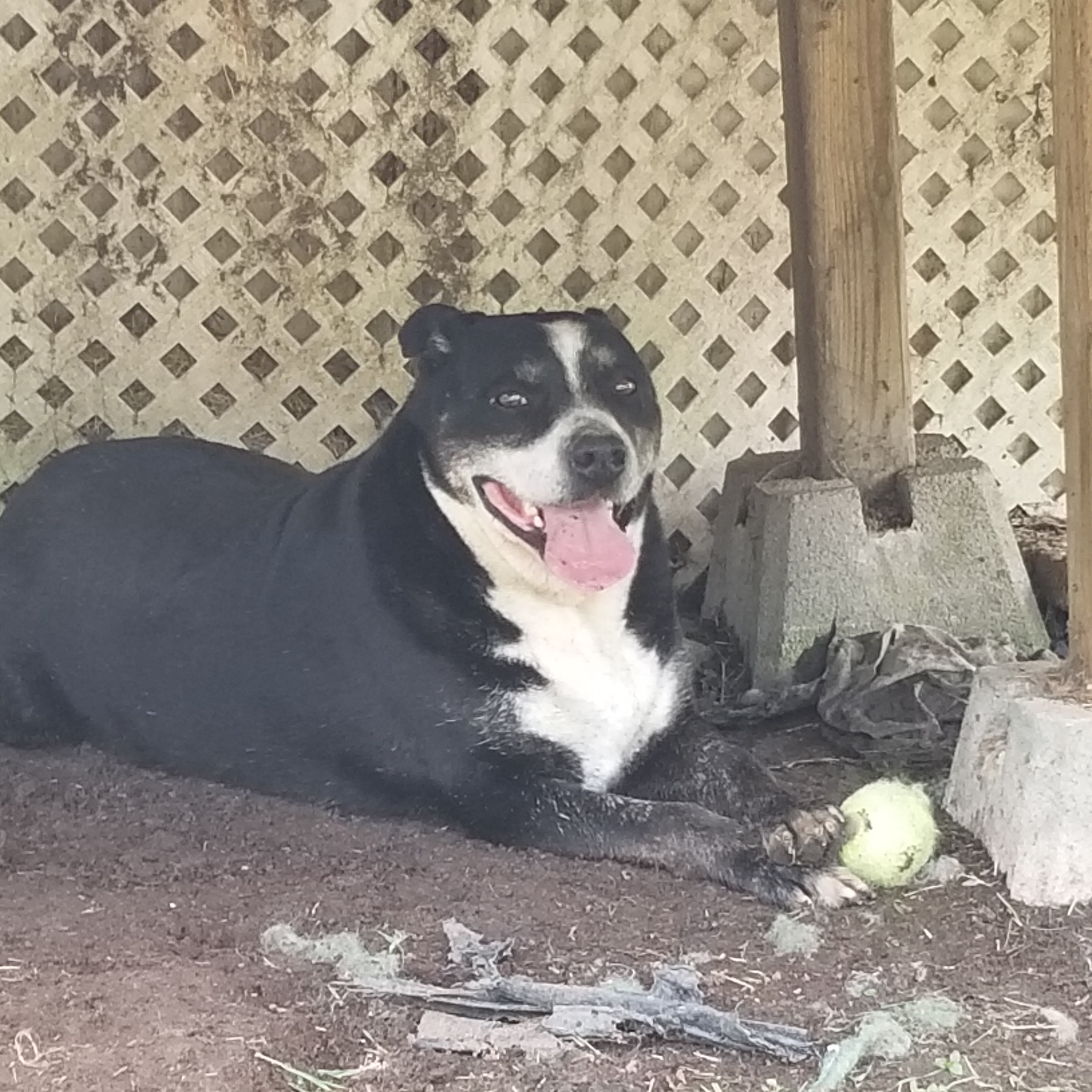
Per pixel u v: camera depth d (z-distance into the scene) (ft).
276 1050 3.34
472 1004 3.49
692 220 6.16
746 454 6.11
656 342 6.18
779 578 5.33
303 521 4.71
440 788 4.44
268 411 5.99
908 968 3.67
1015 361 6.47
